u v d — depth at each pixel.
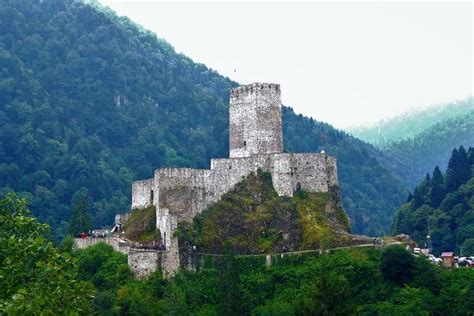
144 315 180.75
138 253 194.38
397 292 182.88
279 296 188.25
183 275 195.50
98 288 193.00
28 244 95.94
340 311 166.88
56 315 86.56
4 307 80.06
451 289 181.25
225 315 180.38
